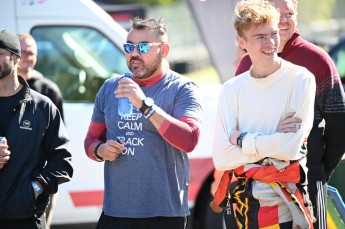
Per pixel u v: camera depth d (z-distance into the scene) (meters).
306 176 12.13
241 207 12.26
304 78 11.99
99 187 19.28
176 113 13.16
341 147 13.55
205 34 30.17
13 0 19.50
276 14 12.01
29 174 13.30
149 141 13.10
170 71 13.61
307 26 48.75
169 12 44.84
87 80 20.08
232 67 29.41
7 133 13.20
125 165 13.13
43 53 19.91
